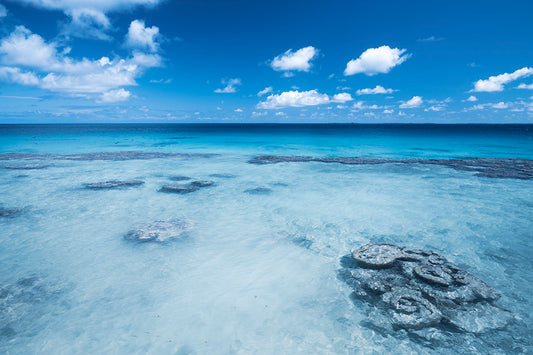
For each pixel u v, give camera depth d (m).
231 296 5.42
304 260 6.81
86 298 5.31
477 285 5.47
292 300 5.30
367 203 11.32
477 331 4.46
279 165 20.48
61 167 19.52
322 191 13.20
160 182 14.98
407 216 9.82
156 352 4.10
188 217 9.70
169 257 6.89
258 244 7.67
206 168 19.41
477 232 8.41
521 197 12.02
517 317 4.75
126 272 6.21
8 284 5.72
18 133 62.59
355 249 7.38
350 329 4.57
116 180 15.28
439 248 7.41
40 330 4.50
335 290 5.59
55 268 6.35
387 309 4.98
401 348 4.17
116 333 4.46
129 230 8.49
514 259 6.79
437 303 5.07
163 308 5.06
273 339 4.37
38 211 10.18
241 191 13.17
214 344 4.27
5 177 16.06
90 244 7.55
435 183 14.69
